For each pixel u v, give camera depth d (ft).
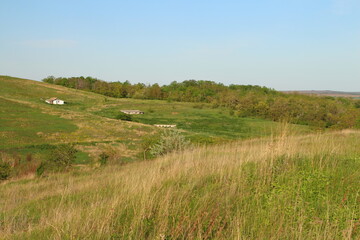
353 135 51.80
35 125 196.54
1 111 220.64
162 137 77.20
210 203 18.89
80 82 522.88
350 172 23.56
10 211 29.86
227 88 488.44
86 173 70.38
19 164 100.94
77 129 199.72
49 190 46.16
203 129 246.47
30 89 382.01
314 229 15.80
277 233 15.25
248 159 27.81
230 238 15.37
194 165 27.84
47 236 16.55
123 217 18.02
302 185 21.25
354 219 16.47
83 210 20.88
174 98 450.71
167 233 15.76
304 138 36.76
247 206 18.92
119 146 165.37
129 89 490.08
